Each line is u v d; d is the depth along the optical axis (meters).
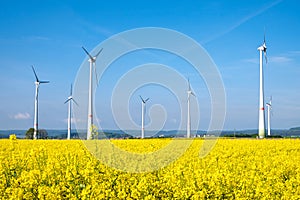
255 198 9.67
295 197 9.56
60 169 11.05
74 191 9.51
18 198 8.91
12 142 14.66
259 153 18.25
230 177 10.49
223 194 9.88
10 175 10.92
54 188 9.32
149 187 10.04
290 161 14.05
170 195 10.02
